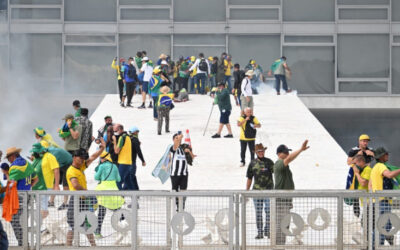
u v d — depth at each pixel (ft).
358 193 73.61
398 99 204.54
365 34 205.36
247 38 206.49
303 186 110.52
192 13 206.39
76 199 74.69
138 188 101.71
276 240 74.23
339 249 74.18
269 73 195.72
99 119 158.71
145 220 74.69
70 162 96.99
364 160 79.92
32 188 85.87
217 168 121.80
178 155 93.81
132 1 205.98
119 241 74.90
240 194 73.97
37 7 203.82
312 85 206.49
